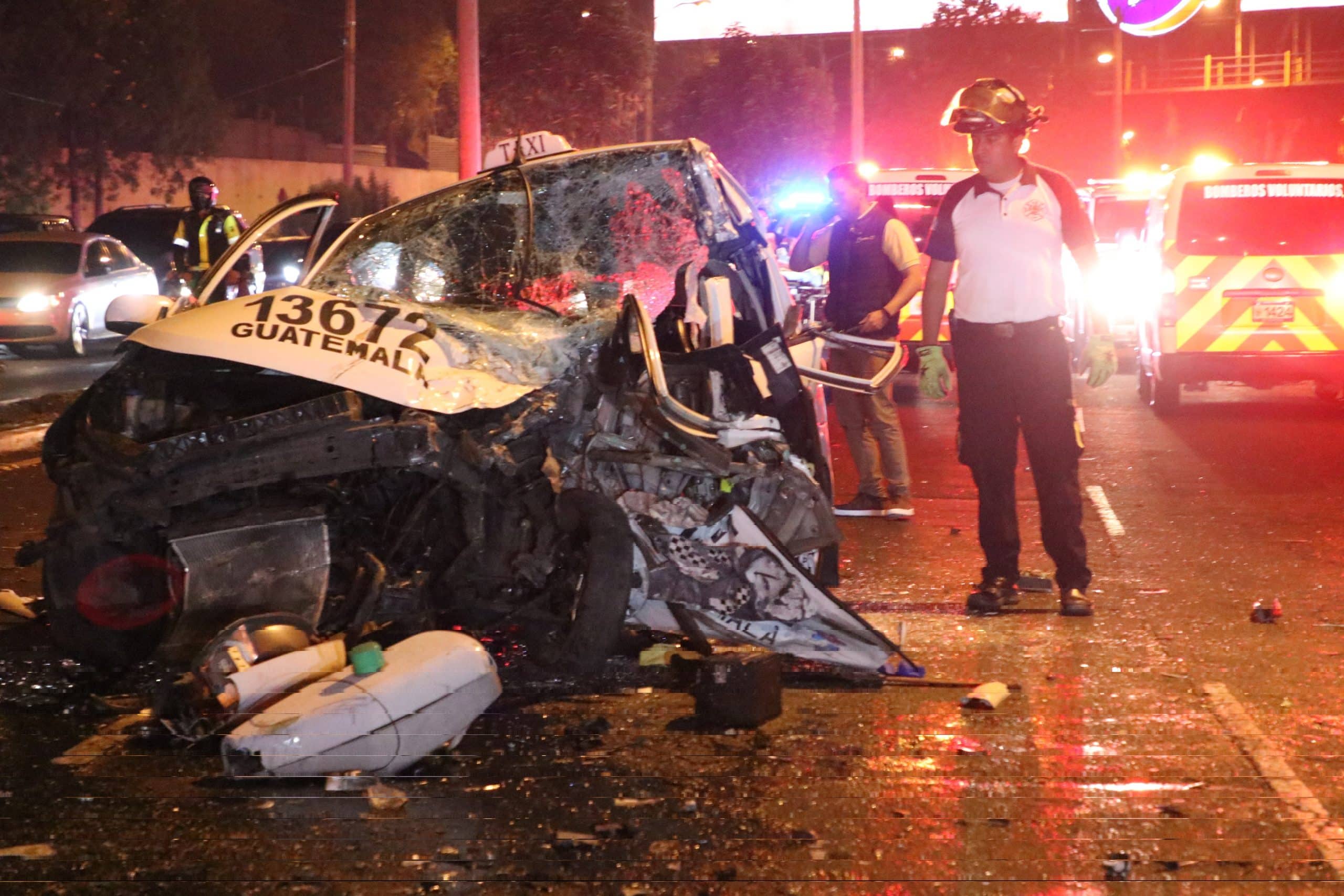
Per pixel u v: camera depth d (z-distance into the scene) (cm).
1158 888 355
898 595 663
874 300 810
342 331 516
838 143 4844
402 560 517
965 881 358
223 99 4784
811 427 544
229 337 507
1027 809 402
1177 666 543
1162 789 417
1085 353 632
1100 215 1945
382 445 482
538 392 515
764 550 511
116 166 3484
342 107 5072
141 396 512
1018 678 527
